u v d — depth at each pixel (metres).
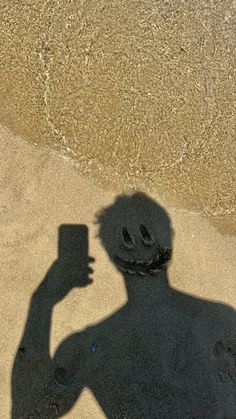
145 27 1.29
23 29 1.25
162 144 1.26
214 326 1.20
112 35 1.28
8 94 1.22
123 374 1.15
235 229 1.25
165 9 1.29
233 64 1.30
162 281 1.20
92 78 1.26
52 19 1.26
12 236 1.16
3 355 1.12
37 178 1.19
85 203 1.21
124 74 1.27
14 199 1.18
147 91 1.27
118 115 1.25
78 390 1.14
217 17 1.30
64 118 1.24
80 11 1.27
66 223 1.19
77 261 1.18
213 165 1.27
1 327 1.13
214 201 1.25
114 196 1.22
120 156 1.24
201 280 1.21
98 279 1.18
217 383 1.18
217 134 1.28
